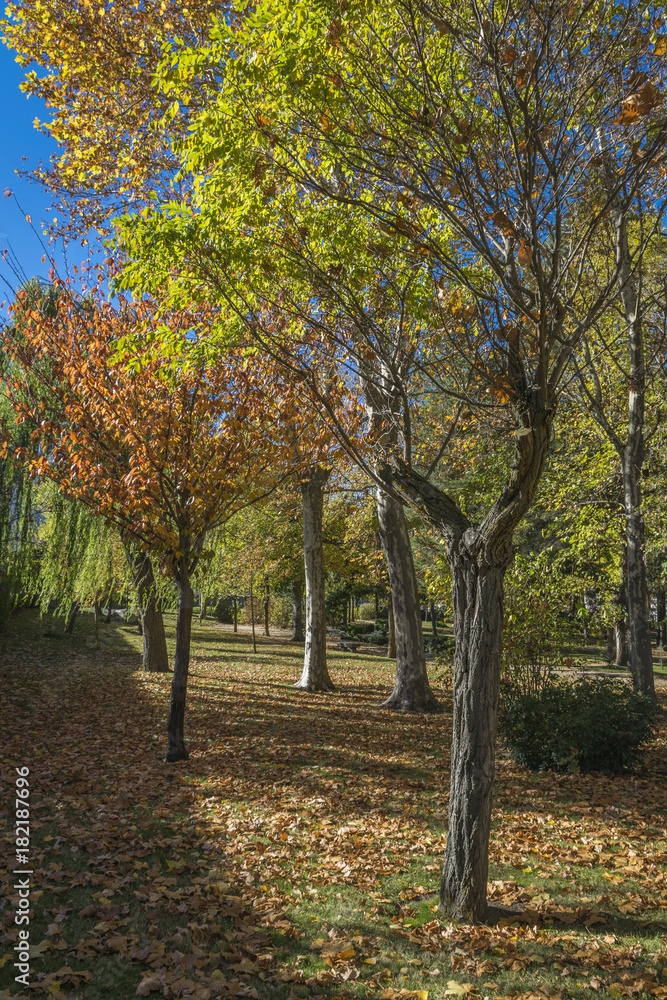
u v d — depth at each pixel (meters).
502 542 4.48
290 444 9.23
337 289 5.01
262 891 4.68
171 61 4.47
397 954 3.93
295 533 25.09
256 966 3.70
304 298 5.54
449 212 4.20
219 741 9.99
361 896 4.71
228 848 5.51
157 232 4.96
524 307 4.16
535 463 4.24
